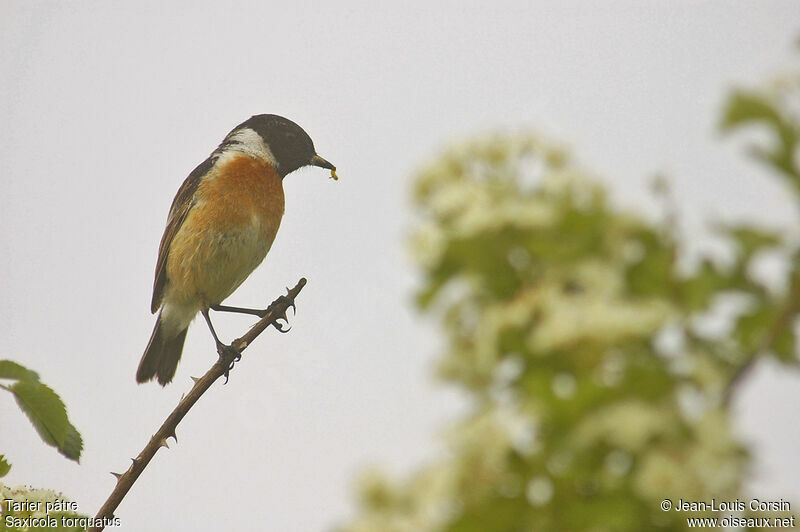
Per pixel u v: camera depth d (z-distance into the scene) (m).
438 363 3.22
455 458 2.84
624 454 2.89
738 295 3.24
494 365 3.06
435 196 3.49
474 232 3.18
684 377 2.86
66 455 5.93
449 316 3.31
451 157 3.52
